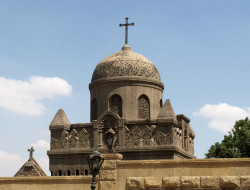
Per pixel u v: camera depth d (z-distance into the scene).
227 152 56.78
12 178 25.05
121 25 47.66
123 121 40.91
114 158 23.58
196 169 22.16
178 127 41.34
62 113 43.28
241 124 58.72
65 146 42.12
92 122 42.12
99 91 44.97
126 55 45.31
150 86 44.56
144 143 40.03
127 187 22.72
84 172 41.25
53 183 24.48
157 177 22.42
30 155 41.84
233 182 21.11
